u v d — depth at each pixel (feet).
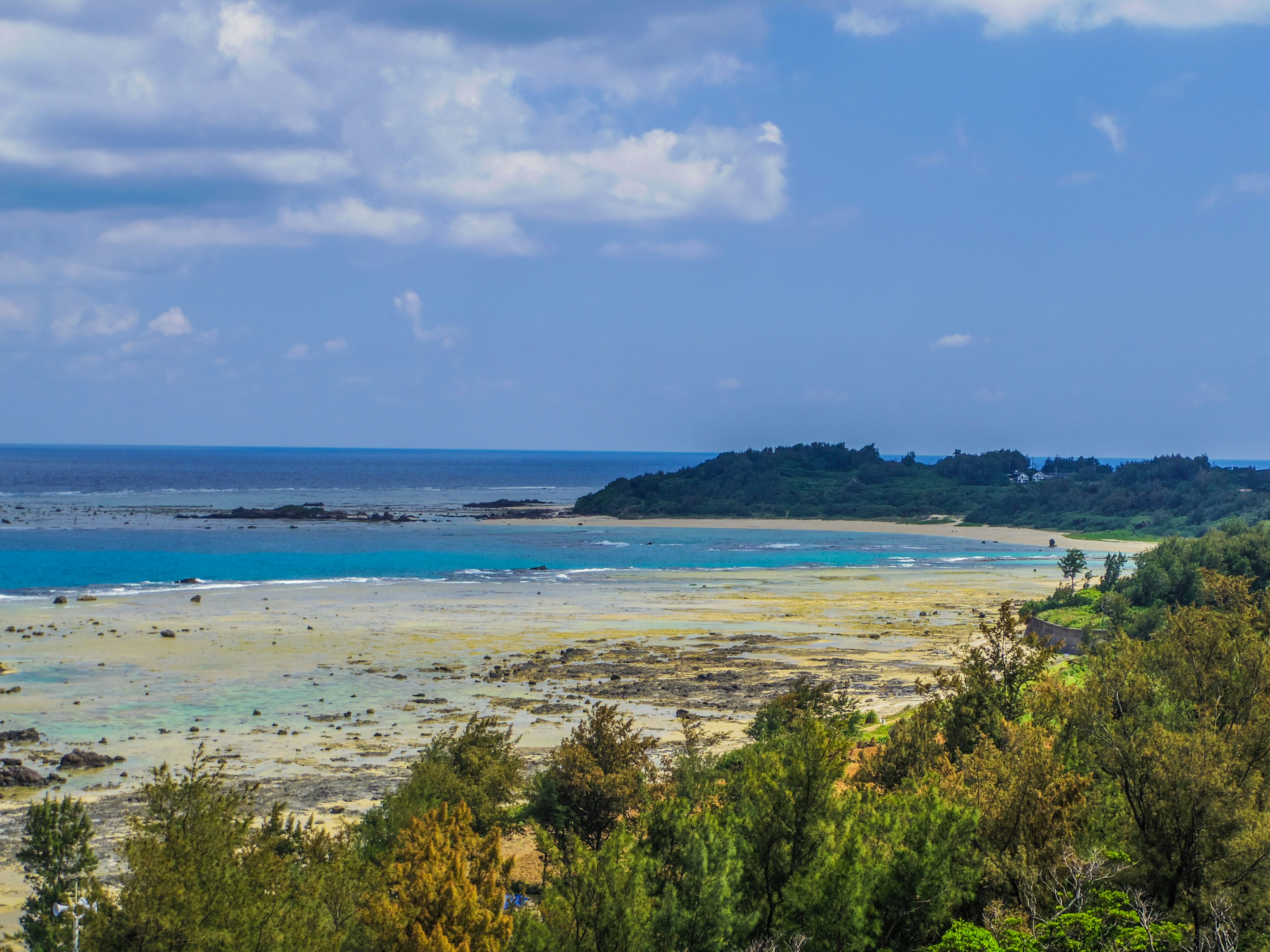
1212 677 130.31
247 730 199.21
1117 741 99.35
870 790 112.16
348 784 165.89
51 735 192.85
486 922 75.56
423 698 227.81
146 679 241.76
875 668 271.90
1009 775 94.73
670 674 261.85
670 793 118.83
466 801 126.93
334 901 81.00
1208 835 88.17
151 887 69.46
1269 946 75.97
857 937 80.43
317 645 288.71
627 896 75.92
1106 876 85.05
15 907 116.67
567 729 205.16
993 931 79.51
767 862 85.97
